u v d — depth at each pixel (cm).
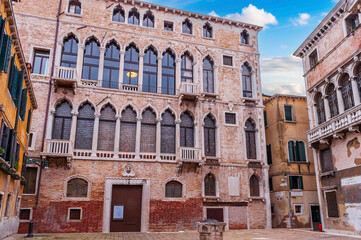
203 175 2175
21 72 1415
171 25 2477
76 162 1953
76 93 2072
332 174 1955
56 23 2167
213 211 2139
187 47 2423
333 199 1981
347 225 1812
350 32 1878
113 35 2266
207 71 2455
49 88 2028
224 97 2392
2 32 1059
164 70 2358
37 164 1809
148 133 2177
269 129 2744
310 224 2430
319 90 2202
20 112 1500
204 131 2302
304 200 2470
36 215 1817
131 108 2180
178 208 2062
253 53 2586
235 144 2312
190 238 1609
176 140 2195
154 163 2091
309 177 2542
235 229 2141
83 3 2267
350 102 1884
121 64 2230
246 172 2277
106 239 1547
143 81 2280
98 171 1980
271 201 2616
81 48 2167
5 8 1107
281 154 2538
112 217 1953
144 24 2408
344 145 1884
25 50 2056
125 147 2103
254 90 2495
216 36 2533
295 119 2661
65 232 1838
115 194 1995
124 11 2356
